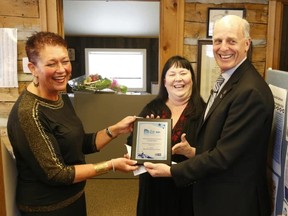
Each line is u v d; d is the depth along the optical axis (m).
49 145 1.39
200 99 2.08
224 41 1.48
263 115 1.40
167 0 3.18
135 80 6.27
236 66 1.51
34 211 1.47
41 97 1.45
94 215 2.97
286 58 3.34
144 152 1.78
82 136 1.64
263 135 1.45
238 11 3.22
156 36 6.00
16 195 1.50
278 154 1.61
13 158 1.54
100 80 3.59
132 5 4.83
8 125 1.42
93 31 5.75
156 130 1.84
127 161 1.65
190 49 3.27
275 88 1.67
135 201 3.24
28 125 1.37
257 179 1.52
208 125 1.55
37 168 1.39
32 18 3.08
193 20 3.22
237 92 1.44
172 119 1.99
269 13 3.25
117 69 6.19
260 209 1.55
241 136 1.41
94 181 3.69
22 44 3.10
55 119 1.46
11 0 3.03
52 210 1.48
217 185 1.55
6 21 3.05
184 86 2.03
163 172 1.62
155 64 6.19
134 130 1.84
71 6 4.80
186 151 1.85
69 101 1.65
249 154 1.48
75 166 1.49
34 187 1.46
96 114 3.51
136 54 6.14
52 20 3.11
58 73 1.42
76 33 5.80
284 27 3.29
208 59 3.27
